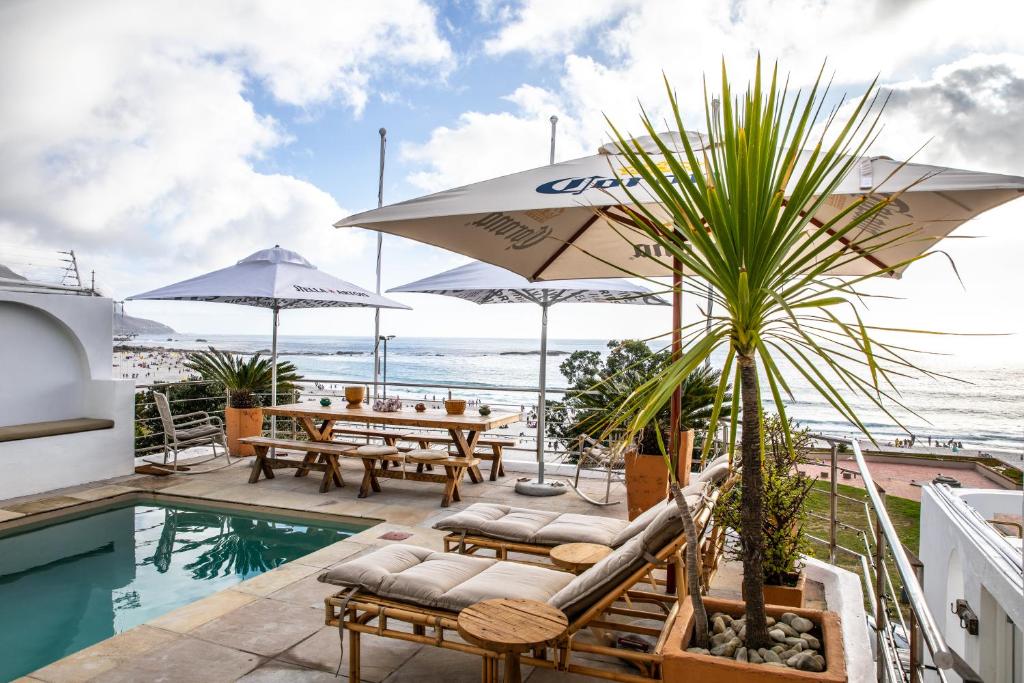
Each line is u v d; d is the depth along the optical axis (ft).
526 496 23.40
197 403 37.32
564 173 10.87
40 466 23.11
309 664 10.88
